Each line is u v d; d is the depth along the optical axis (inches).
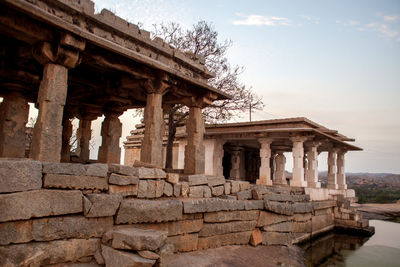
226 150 840.9
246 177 922.7
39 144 223.9
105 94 410.3
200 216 291.4
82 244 200.2
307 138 610.5
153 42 329.7
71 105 476.4
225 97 405.1
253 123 642.2
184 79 335.9
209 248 305.1
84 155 473.7
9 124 332.2
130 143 991.0
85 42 243.4
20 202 173.5
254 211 369.1
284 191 484.1
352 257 469.1
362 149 890.7
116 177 231.1
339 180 889.5
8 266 167.5
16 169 174.2
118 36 298.5
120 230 209.2
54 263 187.6
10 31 223.3
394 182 3823.8
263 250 355.9
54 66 238.8
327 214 614.9
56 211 188.9
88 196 207.2
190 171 371.2
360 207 1128.8
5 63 309.4
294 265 329.4
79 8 261.1
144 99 433.1
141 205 231.3
